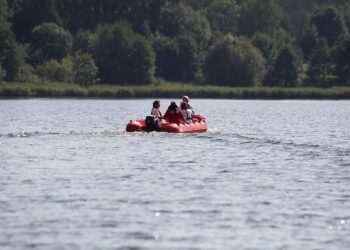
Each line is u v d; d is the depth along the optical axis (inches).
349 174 3088.1
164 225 2148.1
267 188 2719.0
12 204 2378.2
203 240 2014.0
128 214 2266.2
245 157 3624.5
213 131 4958.2
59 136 4498.0
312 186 2775.6
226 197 2529.5
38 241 1980.8
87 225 2137.1
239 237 2044.8
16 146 3941.9
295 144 4333.2
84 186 2706.7
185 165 3299.7
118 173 3029.0
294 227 2148.1
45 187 2674.7
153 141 4259.4
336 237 2055.9
